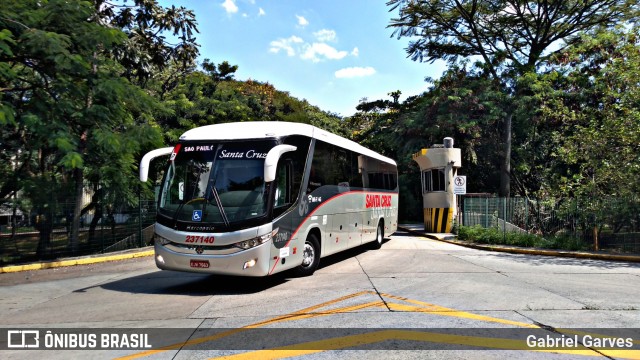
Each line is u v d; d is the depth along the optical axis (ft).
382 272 34.30
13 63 38.22
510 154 87.45
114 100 42.47
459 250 50.01
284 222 28.84
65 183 47.67
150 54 60.75
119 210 52.65
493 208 59.57
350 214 41.65
